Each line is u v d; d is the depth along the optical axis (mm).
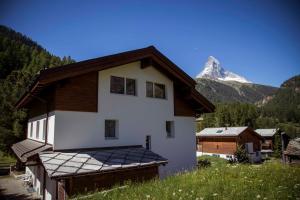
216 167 8594
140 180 10898
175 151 15297
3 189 14883
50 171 8258
